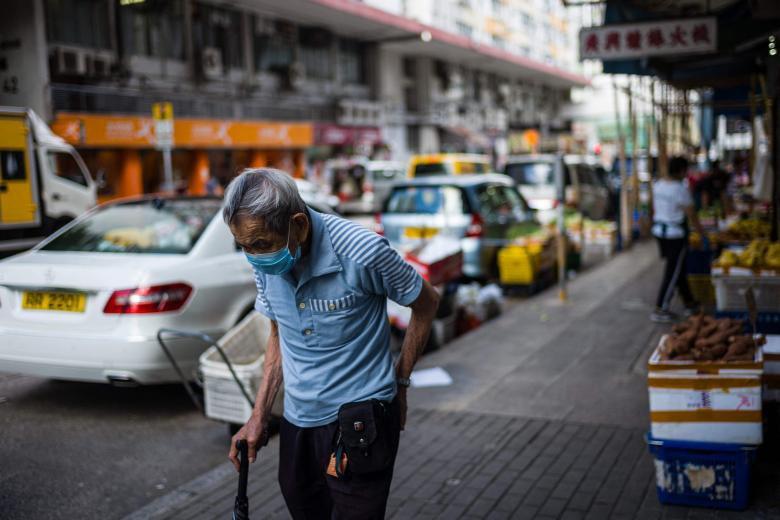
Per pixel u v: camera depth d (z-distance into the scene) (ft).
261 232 6.85
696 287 27.89
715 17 23.03
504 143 166.20
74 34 72.79
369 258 7.40
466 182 34.17
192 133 84.07
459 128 139.33
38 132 50.01
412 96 134.62
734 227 29.14
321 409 7.73
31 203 48.39
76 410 18.26
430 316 8.18
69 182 52.08
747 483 11.44
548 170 55.11
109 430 16.89
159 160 84.02
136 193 80.33
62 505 13.01
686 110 56.44
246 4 92.68
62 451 15.57
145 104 78.89
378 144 122.83
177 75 84.38
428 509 12.05
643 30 23.63
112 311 16.24
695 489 11.68
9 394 19.47
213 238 18.62
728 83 39.86
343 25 108.88
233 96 92.17
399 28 111.45
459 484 12.96
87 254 18.15
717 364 11.45
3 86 70.69
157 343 16.30
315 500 8.16
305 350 7.69
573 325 25.54
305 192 63.16
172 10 83.10
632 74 31.86
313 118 106.63
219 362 15.65
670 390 11.67
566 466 13.56
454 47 127.75
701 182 50.80
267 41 98.78
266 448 15.33
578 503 12.06
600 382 18.66
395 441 7.88
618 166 75.82
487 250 33.86
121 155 79.36
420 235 33.71
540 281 34.71
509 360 21.17
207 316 17.44
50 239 19.48
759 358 11.61
